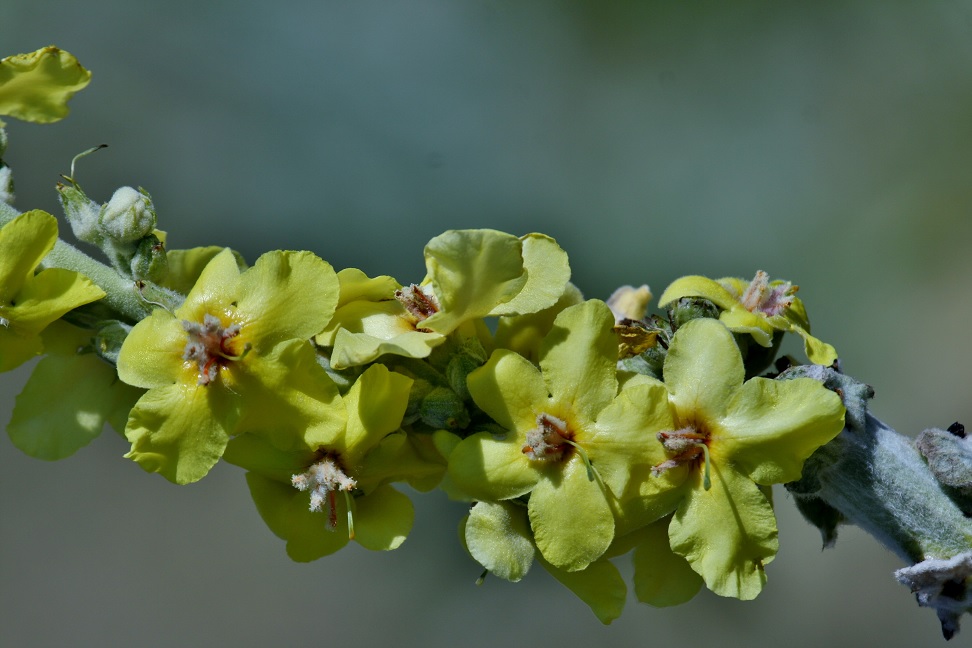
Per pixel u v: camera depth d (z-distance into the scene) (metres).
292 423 0.28
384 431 0.28
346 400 0.28
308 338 0.28
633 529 0.28
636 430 0.28
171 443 0.28
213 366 0.28
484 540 0.28
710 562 0.28
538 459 0.28
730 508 0.28
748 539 0.28
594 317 0.28
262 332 0.28
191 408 0.28
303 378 0.28
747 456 0.28
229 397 0.28
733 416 0.28
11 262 0.28
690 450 0.28
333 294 0.28
